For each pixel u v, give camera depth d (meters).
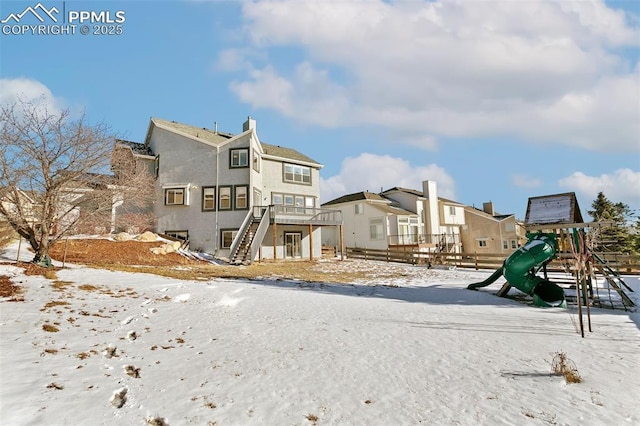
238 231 27.11
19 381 5.48
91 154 14.90
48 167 13.93
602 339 8.55
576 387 5.86
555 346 8.02
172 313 10.30
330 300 13.61
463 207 51.47
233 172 28.75
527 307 12.94
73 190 15.06
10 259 16.20
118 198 17.08
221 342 8.07
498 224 48.44
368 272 24.78
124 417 4.80
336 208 44.44
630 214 41.38
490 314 11.52
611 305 12.86
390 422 4.82
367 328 9.57
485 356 7.38
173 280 15.02
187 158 29.25
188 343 7.91
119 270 16.36
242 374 6.34
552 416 4.95
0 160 12.92
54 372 5.93
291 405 5.26
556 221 14.69
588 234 15.28
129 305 10.63
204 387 5.78
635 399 5.44
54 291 11.14
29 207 14.26
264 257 30.23
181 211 28.69
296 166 34.00
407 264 30.08
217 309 11.16
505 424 4.75
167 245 24.20
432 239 43.72
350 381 6.12
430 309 12.34
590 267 13.71
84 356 6.74
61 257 19.12
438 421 4.84
